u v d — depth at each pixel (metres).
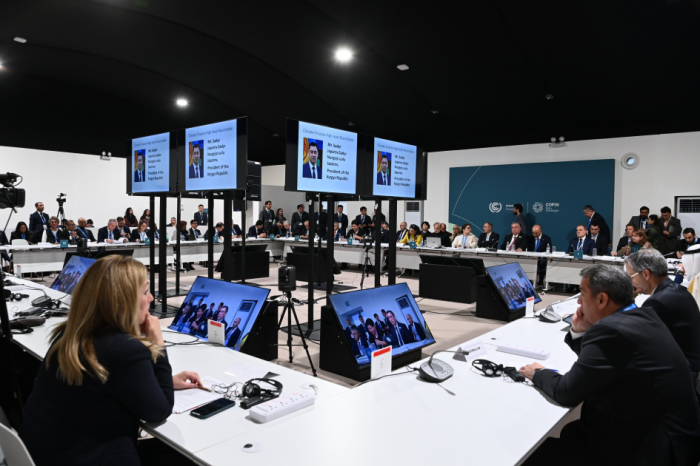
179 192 4.78
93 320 1.27
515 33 6.57
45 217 8.73
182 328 2.60
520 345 2.35
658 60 6.50
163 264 5.03
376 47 7.47
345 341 2.31
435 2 6.18
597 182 8.82
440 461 1.21
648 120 8.09
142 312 1.47
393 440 1.32
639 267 2.32
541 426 1.43
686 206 7.96
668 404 1.34
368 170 4.33
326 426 1.41
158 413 1.28
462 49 7.18
